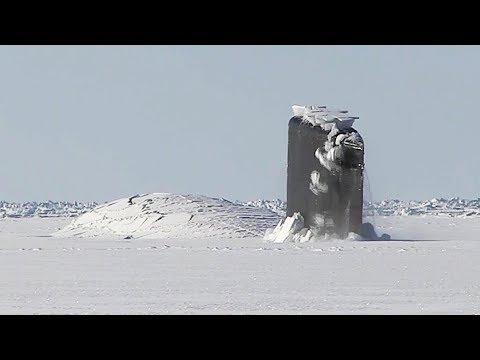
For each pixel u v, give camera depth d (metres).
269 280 93.69
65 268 109.75
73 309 70.19
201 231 190.00
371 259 120.19
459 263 113.44
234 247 147.62
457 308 70.94
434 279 94.25
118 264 115.19
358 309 70.38
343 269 105.94
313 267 108.62
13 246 159.75
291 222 163.00
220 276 98.25
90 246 157.00
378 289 85.06
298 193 163.00
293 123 163.12
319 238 159.12
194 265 113.00
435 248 140.88
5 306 72.62
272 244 154.50
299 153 162.12
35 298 78.12
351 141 157.38
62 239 188.00
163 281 93.00
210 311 69.06
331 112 160.62
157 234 190.12
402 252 132.62
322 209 159.25
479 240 172.62
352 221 159.00
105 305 73.25
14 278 96.88
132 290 84.62
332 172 158.12
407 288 85.88
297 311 69.06
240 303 74.38
